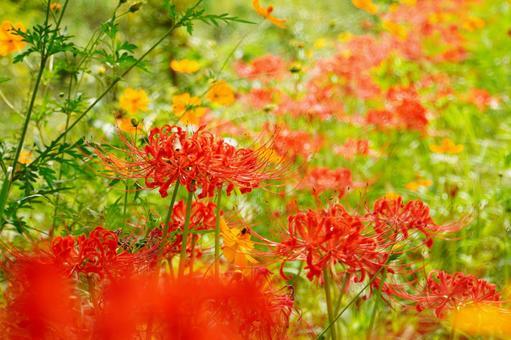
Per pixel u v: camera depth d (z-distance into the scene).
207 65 7.59
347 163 6.27
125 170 2.82
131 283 2.34
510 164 5.42
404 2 8.62
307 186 4.67
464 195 5.55
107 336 2.28
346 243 2.72
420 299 3.07
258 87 7.45
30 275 2.36
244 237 2.99
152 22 7.79
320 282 3.09
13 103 6.48
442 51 8.78
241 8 12.09
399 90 7.00
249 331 2.62
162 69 7.35
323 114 6.28
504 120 7.63
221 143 2.73
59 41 3.52
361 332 3.90
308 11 11.45
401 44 7.83
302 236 2.75
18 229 3.62
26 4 7.18
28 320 2.35
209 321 2.50
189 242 3.16
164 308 2.31
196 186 2.75
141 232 3.35
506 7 10.23
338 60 7.12
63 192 4.27
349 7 11.73
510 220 5.07
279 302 2.77
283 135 4.94
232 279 2.58
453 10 8.75
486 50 9.19
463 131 7.14
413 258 4.50
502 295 3.40
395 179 6.45
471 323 3.06
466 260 4.57
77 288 2.70
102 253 2.68
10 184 3.55
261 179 2.82
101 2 10.53
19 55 3.50
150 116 5.54
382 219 2.96
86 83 5.96
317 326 3.87
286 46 9.02
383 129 6.68
